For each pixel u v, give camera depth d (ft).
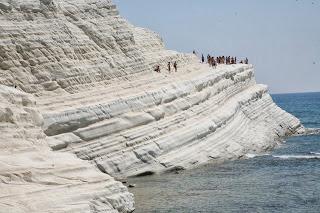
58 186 118.32
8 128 125.59
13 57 184.44
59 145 171.22
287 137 329.11
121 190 131.13
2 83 179.01
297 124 356.38
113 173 181.88
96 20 224.94
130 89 214.07
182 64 294.87
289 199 154.61
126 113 196.65
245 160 228.63
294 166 210.18
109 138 186.80
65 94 192.65
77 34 211.82
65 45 201.05
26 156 123.85
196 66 298.97
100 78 211.61
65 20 210.38
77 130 178.81
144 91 211.82
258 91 339.77
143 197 155.74
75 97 191.62
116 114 192.65
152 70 247.09
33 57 189.37
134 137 193.36
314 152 254.68
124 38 232.12
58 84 193.06
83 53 209.77
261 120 318.24
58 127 173.58
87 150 178.19
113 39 226.79
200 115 238.27
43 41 193.57
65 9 216.13
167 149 202.28
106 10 231.91
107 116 189.16
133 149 191.21
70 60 200.75
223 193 161.89
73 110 179.11
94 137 182.60
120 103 195.42
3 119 125.59
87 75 204.64
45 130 170.30
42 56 191.83
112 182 129.18
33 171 118.73
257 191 164.66
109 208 122.72
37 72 188.65
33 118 137.08
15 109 131.54
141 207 143.64
